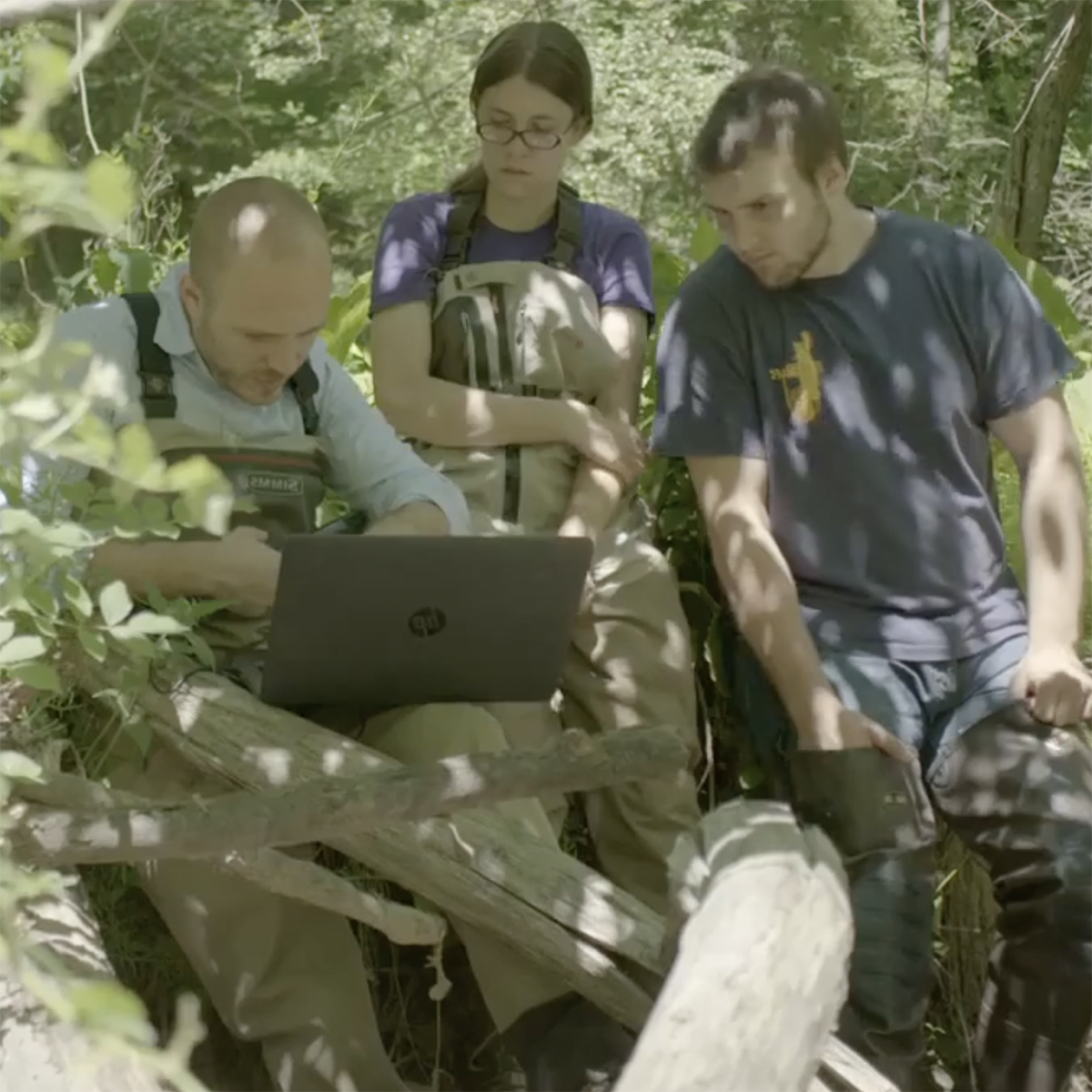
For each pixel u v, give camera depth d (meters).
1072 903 2.50
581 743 1.94
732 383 2.79
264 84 9.09
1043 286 3.80
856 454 2.71
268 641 2.23
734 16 9.81
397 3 9.41
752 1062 1.49
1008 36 9.17
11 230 1.03
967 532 2.72
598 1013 2.16
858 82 9.79
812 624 2.73
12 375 1.14
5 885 1.26
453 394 2.97
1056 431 2.72
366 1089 2.20
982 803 2.60
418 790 1.87
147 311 2.40
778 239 2.65
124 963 2.51
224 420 2.43
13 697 2.03
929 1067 2.99
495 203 3.11
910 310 2.71
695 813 2.79
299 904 2.22
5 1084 1.60
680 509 3.24
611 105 9.32
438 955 2.18
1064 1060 2.53
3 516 1.42
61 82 1.01
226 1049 2.54
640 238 3.16
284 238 2.31
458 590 2.25
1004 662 2.68
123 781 2.26
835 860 1.83
